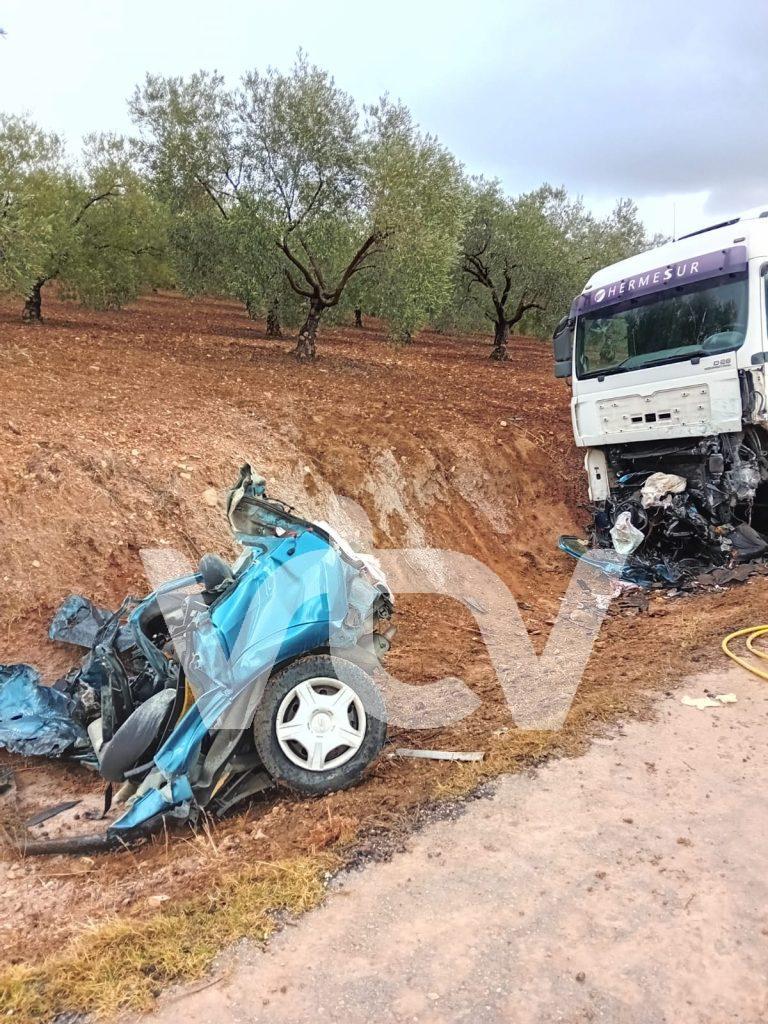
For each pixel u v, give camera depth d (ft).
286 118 53.31
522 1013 8.33
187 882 11.12
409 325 61.67
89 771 15.70
